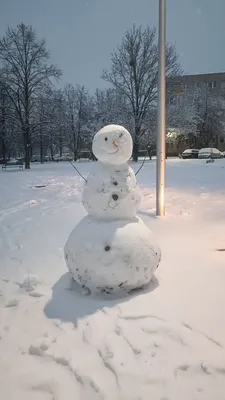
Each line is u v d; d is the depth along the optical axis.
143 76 36.34
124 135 3.82
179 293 3.79
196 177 16.92
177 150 52.47
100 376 2.59
